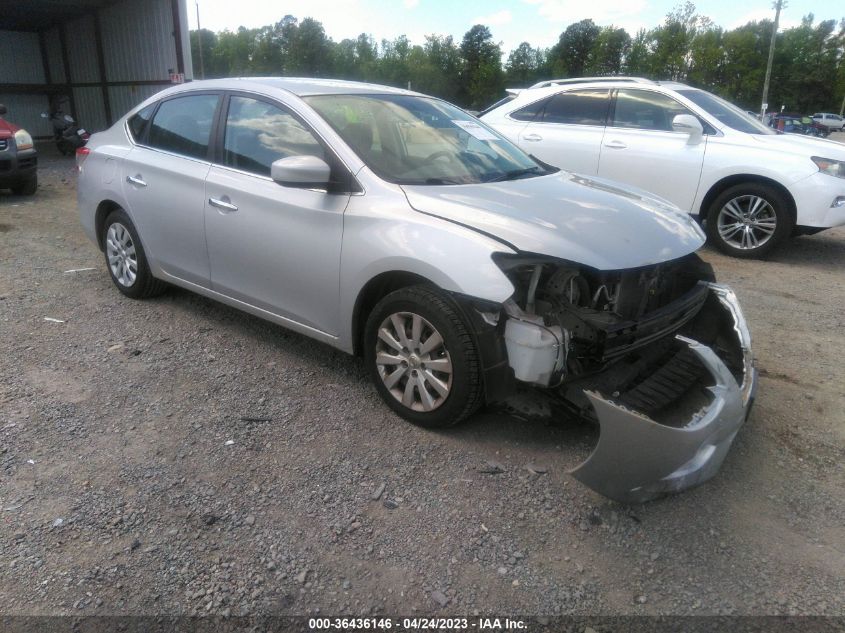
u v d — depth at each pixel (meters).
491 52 89.50
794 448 3.40
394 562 2.53
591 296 3.15
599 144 7.61
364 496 2.90
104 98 20.05
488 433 3.42
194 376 3.95
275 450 3.22
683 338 2.89
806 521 2.85
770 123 51.28
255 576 2.43
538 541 2.67
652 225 3.38
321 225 3.55
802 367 4.38
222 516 2.74
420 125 4.13
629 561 2.58
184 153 4.45
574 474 2.76
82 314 4.88
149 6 17.38
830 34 84.06
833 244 7.94
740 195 6.98
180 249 4.47
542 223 3.12
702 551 2.65
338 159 3.57
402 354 3.39
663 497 2.96
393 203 3.35
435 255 3.08
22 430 3.30
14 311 4.89
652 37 68.00
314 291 3.68
